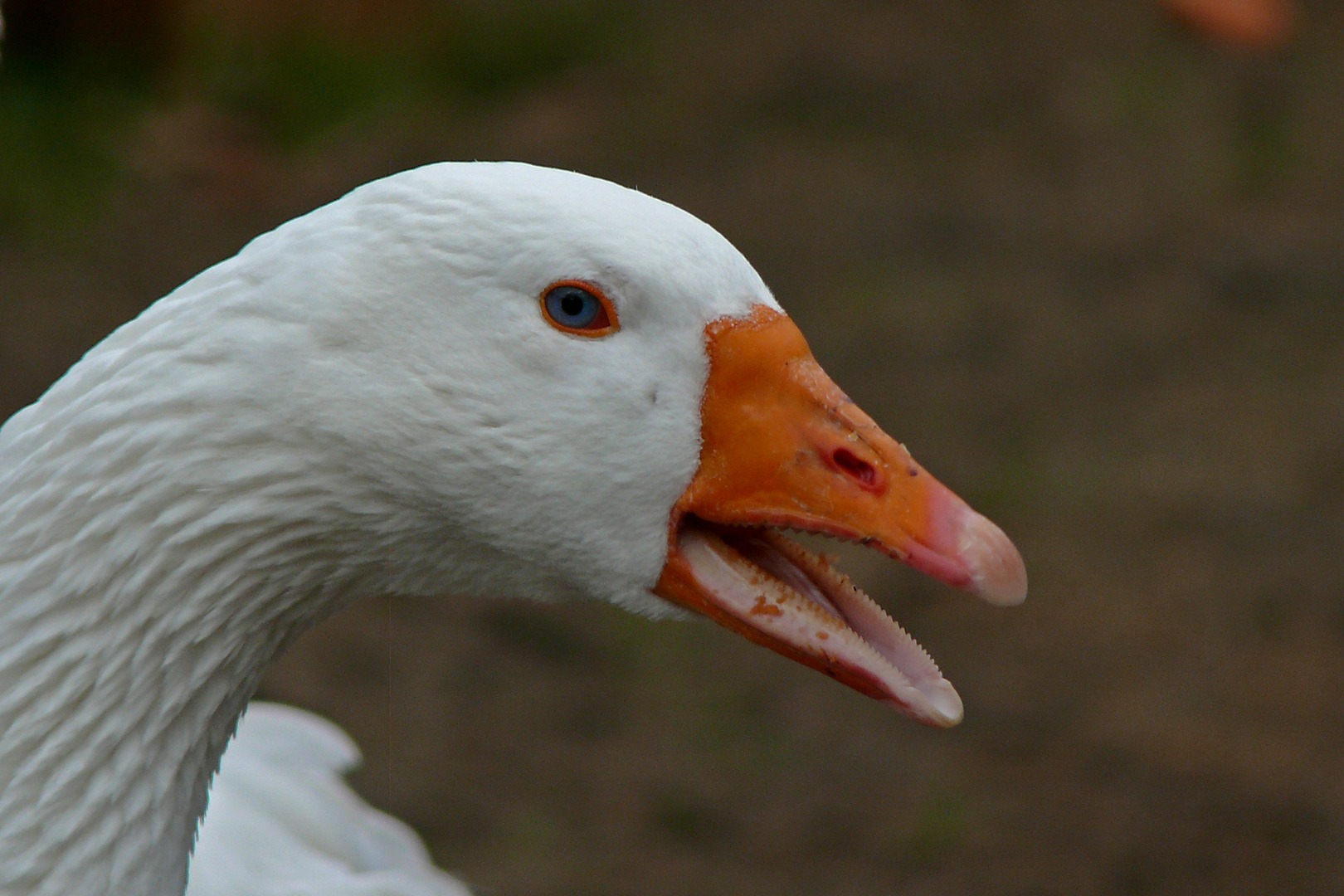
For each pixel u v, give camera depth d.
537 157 17.45
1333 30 20.75
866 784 9.98
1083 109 19.12
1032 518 12.41
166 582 4.27
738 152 18.00
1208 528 12.39
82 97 16.45
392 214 4.19
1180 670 10.97
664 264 4.27
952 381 14.16
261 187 16.33
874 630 4.55
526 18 19.72
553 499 4.30
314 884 5.96
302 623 4.64
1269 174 18.03
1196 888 9.28
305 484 4.24
